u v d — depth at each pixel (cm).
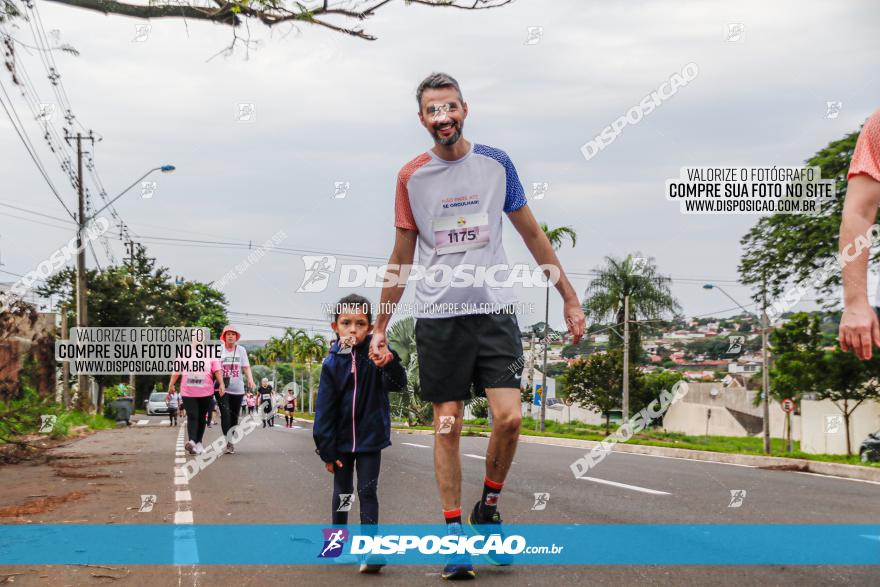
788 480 960
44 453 1247
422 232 426
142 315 3738
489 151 421
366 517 439
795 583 380
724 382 4559
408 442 1625
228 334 1203
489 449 420
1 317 1173
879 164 282
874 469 1220
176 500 667
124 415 3073
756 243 2186
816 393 2681
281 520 564
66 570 413
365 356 458
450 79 414
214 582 390
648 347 4456
